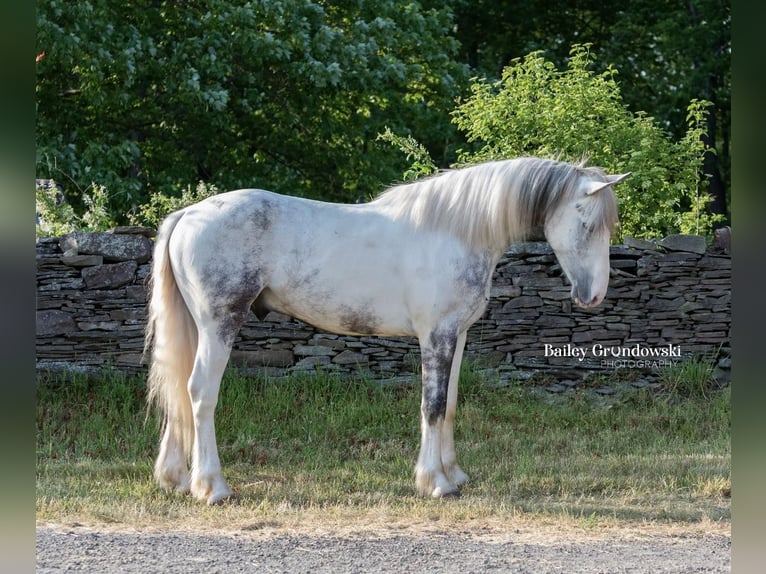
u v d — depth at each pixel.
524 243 10.77
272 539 6.12
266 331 10.46
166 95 16.69
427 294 7.19
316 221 7.30
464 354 10.73
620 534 6.41
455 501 7.14
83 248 10.09
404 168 21.34
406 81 17.72
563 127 12.12
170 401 7.27
